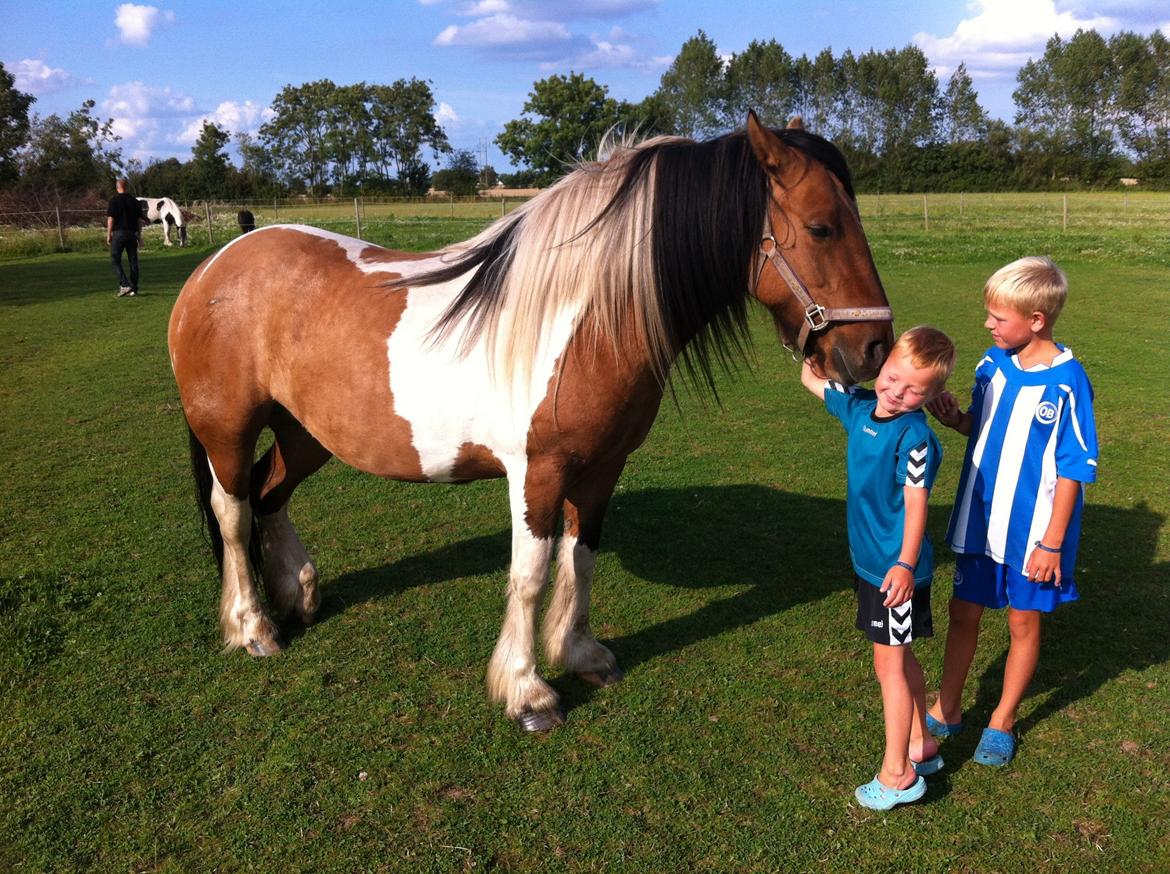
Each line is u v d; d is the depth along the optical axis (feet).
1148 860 7.16
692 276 7.98
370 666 10.23
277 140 224.74
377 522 14.82
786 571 12.81
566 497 9.35
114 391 23.75
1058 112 212.43
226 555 10.66
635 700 9.57
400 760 8.50
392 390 8.68
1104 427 19.13
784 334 8.09
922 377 6.96
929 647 10.80
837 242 7.49
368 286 9.09
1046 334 7.77
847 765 8.40
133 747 8.63
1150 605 11.46
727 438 19.40
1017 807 7.82
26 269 54.39
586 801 7.91
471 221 82.79
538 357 8.10
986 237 64.75
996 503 7.96
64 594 11.75
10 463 17.76
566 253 8.02
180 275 50.19
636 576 12.70
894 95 198.70
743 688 9.77
